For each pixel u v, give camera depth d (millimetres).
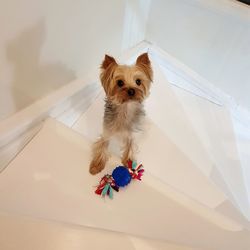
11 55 1188
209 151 2053
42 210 1149
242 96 2479
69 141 1461
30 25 1206
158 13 2426
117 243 708
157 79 2379
